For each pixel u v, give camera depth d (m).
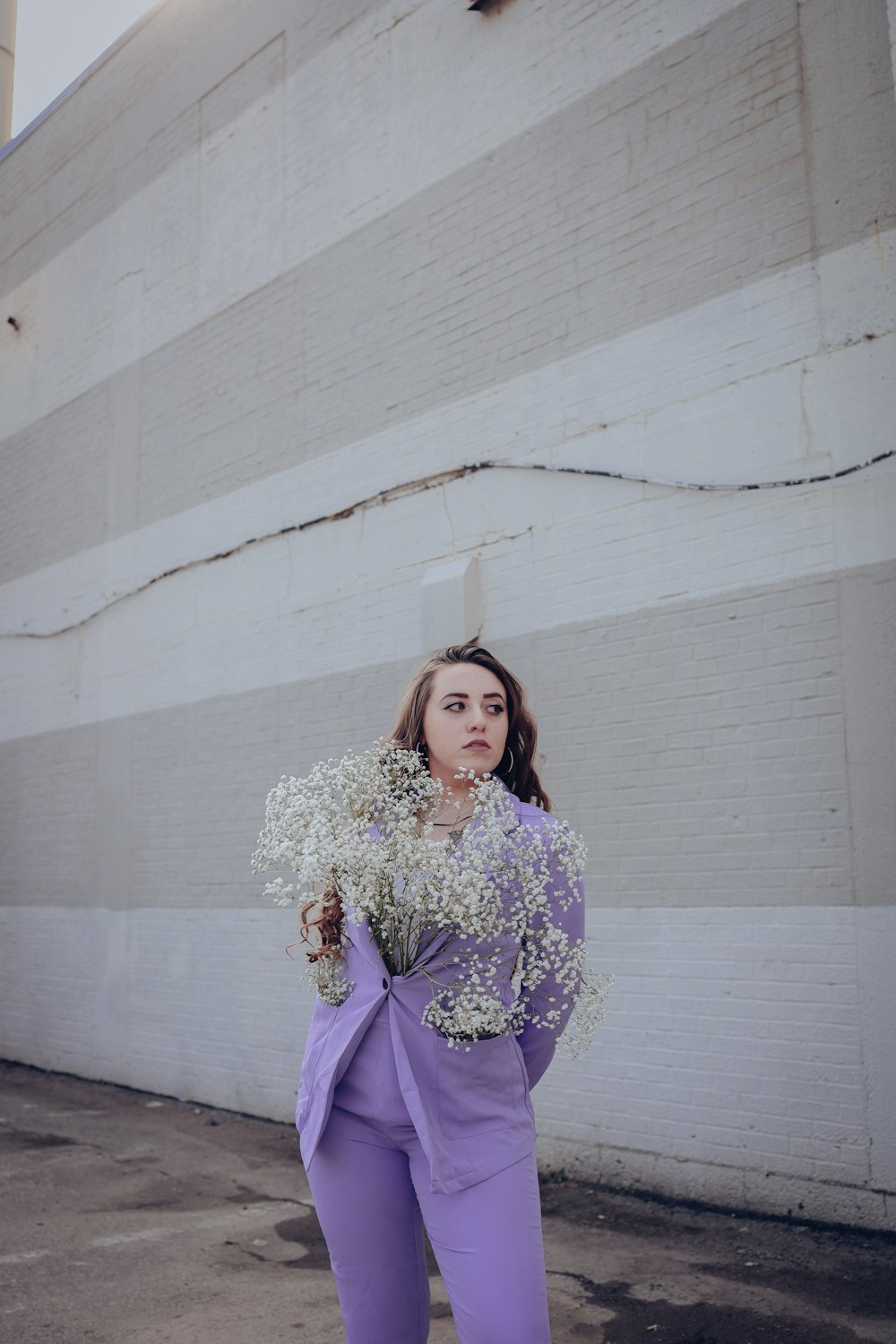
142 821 8.51
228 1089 7.45
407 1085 1.95
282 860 2.18
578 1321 3.64
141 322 9.21
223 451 8.20
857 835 4.60
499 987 2.04
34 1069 9.29
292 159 7.91
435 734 2.23
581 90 6.05
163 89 9.26
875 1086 4.43
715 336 5.31
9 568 10.50
